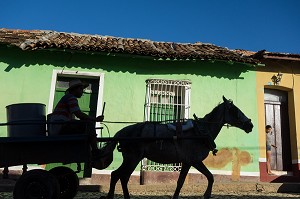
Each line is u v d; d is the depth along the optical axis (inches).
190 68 433.7
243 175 411.5
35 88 400.2
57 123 218.7
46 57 410.0
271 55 442.0
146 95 418.0
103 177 382.0
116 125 404.8
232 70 443.5
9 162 215.5
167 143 251.1
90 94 418.0
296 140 447.8
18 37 426.9
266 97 470.0
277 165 449.1
